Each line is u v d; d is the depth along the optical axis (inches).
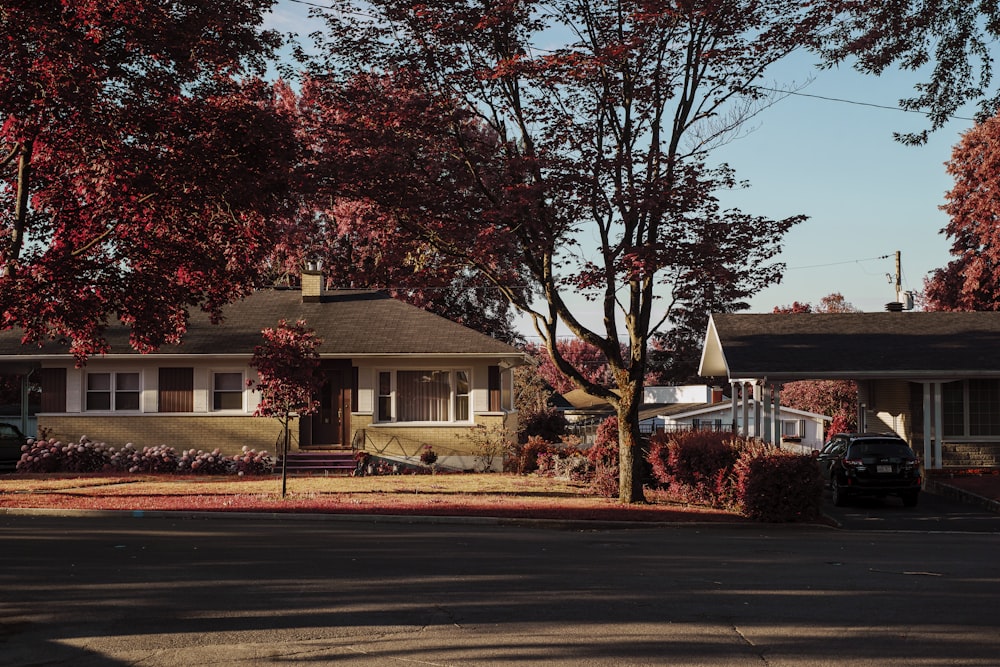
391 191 763.4
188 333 1241.4
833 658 303.7
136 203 721.0
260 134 705.0
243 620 351.9
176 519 730.2
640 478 868.0
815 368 1080.2
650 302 859.4
